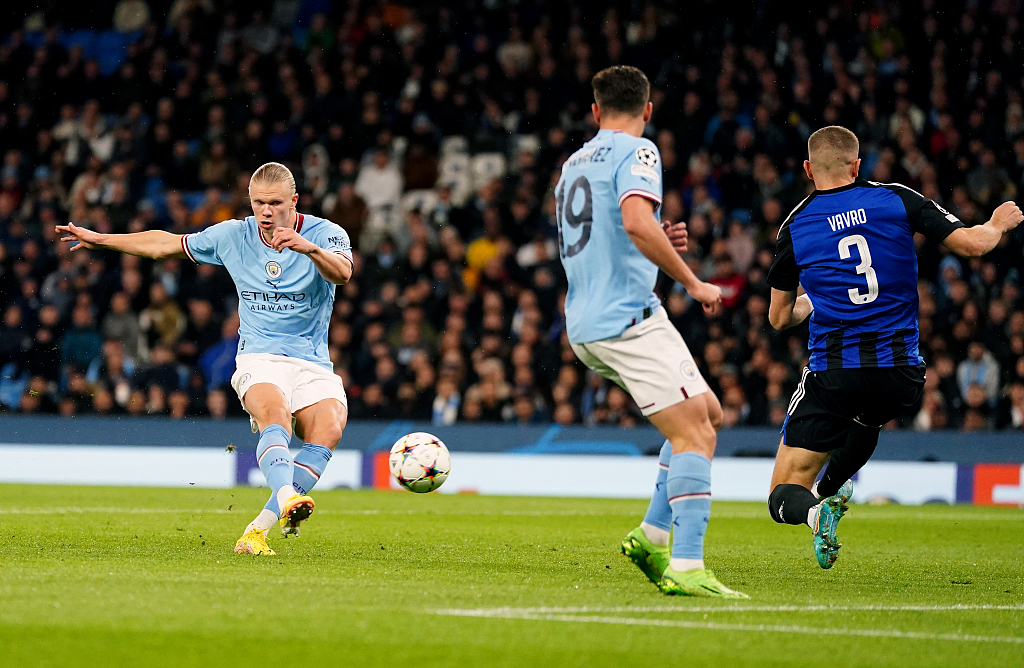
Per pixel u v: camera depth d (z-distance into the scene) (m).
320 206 45.03
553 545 16.78
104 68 52.88
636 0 48.44
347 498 28.61
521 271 39.72
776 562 15.24
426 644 8.17
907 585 12.84
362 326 38.31
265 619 8.93
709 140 44.09
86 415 36.69
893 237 13.83
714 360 35.16
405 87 48.16
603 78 11.41
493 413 35.00
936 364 34.84
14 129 48.97
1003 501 31.81
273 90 48.72
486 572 12.95
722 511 26.58
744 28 46.56
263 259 14.43
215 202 44.50
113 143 47.66
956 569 14.80
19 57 49.78
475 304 38.94
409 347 37.66
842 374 14.16
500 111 46.81
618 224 10.94
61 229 14.29
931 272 39.28
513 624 9.03
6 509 21.86
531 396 34.97
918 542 19.27
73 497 26.22
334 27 51.03
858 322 14.02
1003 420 34.44
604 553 15.67
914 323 14.06
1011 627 9.77
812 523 12.08
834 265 14.05
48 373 38.97
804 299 14.91
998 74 45.19
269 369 14.33
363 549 15.42
